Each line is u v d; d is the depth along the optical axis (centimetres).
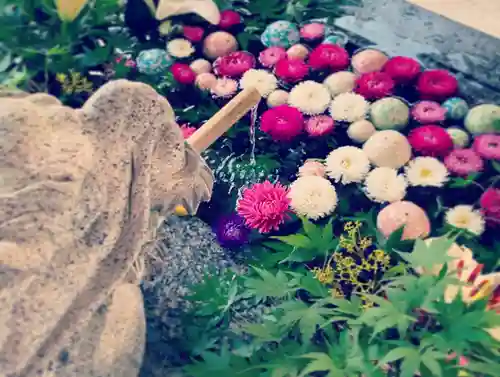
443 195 166
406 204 159
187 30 210
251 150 181
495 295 126
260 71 195
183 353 142
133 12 208
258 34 212
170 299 153
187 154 118
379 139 174
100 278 104
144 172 107
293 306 132
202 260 160
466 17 232
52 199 96
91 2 204
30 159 95
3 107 97
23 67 193
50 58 194
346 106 183
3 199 93
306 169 172
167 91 195
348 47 208
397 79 190
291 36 206
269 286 137
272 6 218
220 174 177
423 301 118
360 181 169
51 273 96
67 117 102
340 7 221
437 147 171
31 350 96
